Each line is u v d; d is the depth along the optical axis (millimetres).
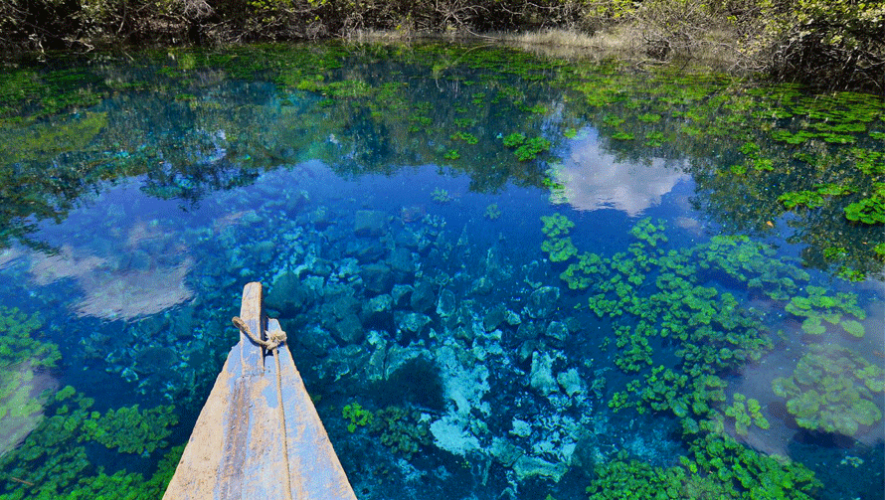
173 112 9023
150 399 3656
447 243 5449
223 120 8711
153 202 6039
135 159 7160
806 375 3738
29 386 3672
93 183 6465
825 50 10867
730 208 6066
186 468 2816
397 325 4426
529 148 7617
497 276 4992
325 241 5434
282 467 2777
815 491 2998
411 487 3184
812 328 4156
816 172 6871
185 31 14953
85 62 12391
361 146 7750
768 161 7141
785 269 4965
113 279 4766
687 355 4039
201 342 4156
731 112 9305
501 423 3604
